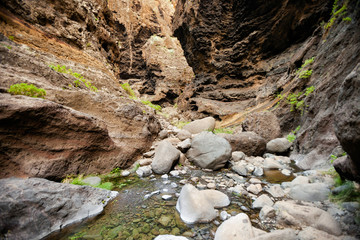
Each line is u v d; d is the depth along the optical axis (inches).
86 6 420.5
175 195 123.4
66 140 132.5
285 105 322.7
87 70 311.1
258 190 127.0
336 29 240.8
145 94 1376.7
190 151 202.4
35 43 254.1
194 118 692.7
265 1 591.8
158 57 1413.6
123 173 163.5
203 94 770.8
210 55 773.3
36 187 90.4
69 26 347.3
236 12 697.6
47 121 119.9
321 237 70.0
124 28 1417.3
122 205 109.5
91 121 151.3
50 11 314.0
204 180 151.2
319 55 267.1
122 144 190.7
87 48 378.9
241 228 78.4
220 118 606.2
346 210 84.0
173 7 1779.0
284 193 119.8
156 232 84.7
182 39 933.8
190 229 87.0
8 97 112.0
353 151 76.4
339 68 186.9
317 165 161.2
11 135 101.9
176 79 1368.1
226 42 757.3
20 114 104.4
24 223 74.4
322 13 488.1
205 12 743.1
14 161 100.4
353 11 199.0
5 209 71.4
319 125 185.8
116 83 384.8
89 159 148.8
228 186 139.1
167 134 292.0
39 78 169.0
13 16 245.0
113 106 210.1
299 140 218.7
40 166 111.0
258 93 575.8
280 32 595.8
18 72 150.9
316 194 104.2
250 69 702.5
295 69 383.9
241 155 206.8
